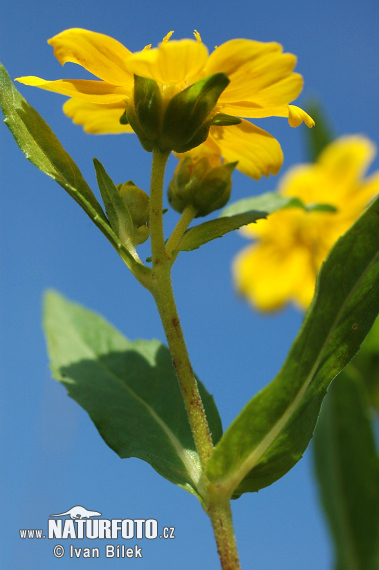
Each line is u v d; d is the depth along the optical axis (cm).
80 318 27
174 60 22
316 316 22
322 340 22
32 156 23
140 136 23
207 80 22
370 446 25
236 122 23
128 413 24
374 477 25
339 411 25
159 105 23
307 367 22
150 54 22
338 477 25
